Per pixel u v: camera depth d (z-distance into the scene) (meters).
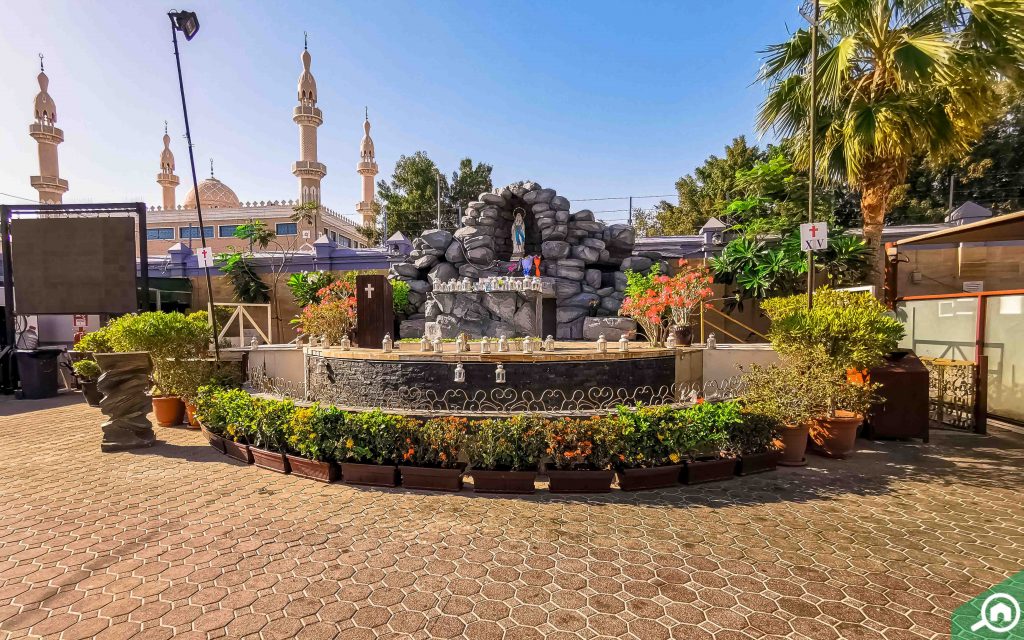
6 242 12.10
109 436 6.98
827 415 6.26
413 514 4.68
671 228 34.75
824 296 8.09
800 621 2.98
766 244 14.70
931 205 25.06
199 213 9.11
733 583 3.41
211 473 5.95
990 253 14.50
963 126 9.20
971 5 8.49
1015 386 7.99
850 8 9.45
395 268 17.39
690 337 9.77
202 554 3.89
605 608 3.13
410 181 40.34
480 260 17.00
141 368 7.21
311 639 2.85
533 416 5.66
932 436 7.38
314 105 38.62
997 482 5.41
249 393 7.87
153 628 2.95
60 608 3.17
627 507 4.80
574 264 16.30
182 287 20.34
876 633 2.85
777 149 16.69
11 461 6.47
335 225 41.19
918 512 4.61
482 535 4.20
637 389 8.61
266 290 20.44
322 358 9.48
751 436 5.62
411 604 3.20
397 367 8.44
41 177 41.38
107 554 3.90
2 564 3.75
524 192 17.41
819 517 4.51
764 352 9.42
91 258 11.90
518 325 14.04
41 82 41.62
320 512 4.74
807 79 10.39
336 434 5.55
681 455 5.34
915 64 8.60
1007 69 8.55
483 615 3.07
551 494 5.19
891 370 7.09
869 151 10.16
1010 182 23.42
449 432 5.32
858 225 18.00
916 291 15.05
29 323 15.33
